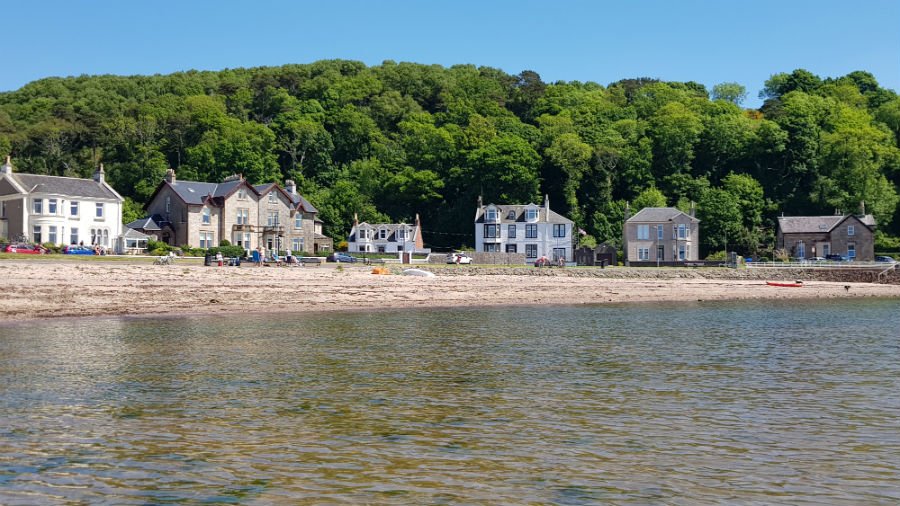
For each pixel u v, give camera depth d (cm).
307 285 5159
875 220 11588
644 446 1423
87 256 5662
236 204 8750
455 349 2789
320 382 2052
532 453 1369
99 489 1161
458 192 12719
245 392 1898
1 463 1277
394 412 1686
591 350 2797
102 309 4072
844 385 2061
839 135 12588
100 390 1903
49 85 17200
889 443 1456
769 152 12950
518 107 17112
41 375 2109
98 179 7906
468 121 15700
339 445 1409
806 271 8419
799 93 15438
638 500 1138
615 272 8031
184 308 4406
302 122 14238
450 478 1227
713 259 10019
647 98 16450
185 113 14112
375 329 3512
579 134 13975
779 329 3697
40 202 7200
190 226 8356
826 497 1162
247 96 16150
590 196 12669
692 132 13338
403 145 14288
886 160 13012
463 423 1588
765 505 1125
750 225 11975
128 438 1443
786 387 2025
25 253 5722
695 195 12544
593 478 1235
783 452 1391
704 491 1182
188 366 2312
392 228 10912
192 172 12212
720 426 1580
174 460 1308
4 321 3647
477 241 10681
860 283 7994
